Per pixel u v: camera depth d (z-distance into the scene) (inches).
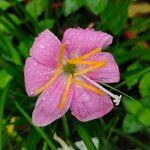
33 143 9.9
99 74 8.8
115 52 10.7
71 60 8.5
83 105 8.7
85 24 12.7
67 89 8.5
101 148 10.4
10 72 10.7
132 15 12.4
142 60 11.8
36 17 11.5
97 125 10.4
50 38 8.6
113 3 11.2
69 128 11.8
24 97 10.6
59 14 12.6
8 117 10.5
